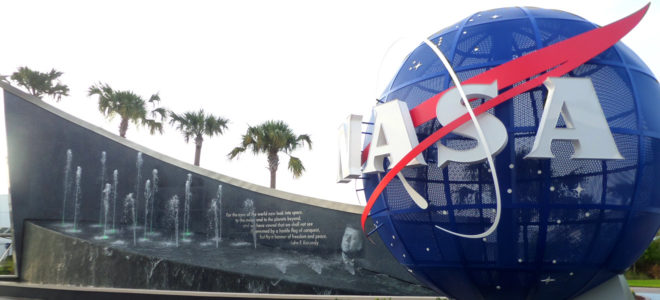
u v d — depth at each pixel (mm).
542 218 6879
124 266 23078
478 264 7434
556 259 7105
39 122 26609
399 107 7527
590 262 7246
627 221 7070
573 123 6578
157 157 24781
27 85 42531
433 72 7859
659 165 7266
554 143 6797
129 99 38844
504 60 7305
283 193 21688
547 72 6898
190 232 23250
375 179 8445
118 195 24984
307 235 20766
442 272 8000
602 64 7219
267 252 21344
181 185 23969
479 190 7105
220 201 23000
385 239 8992
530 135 6820
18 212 26219
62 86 43531
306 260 20500
